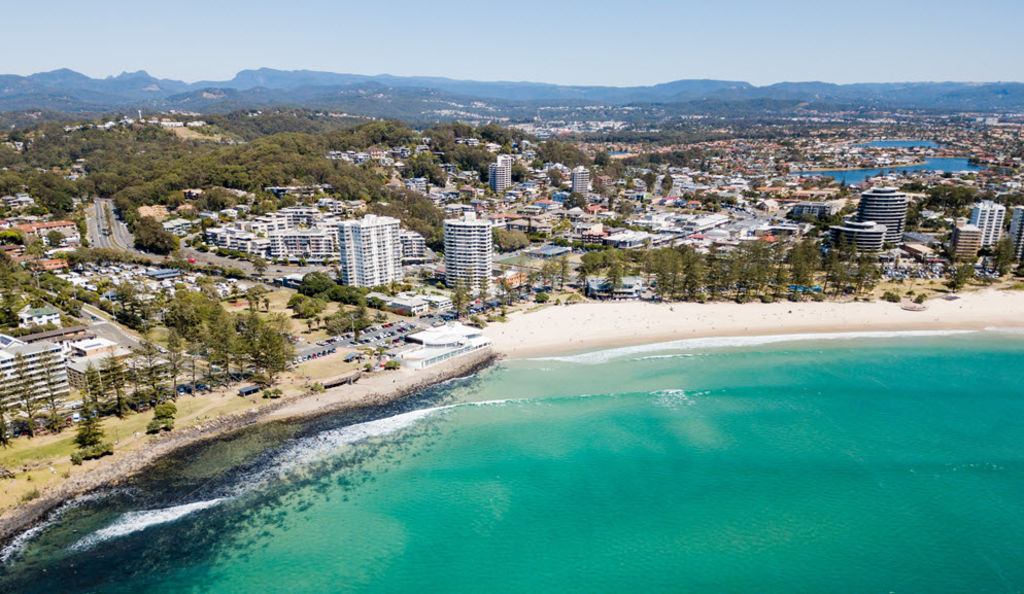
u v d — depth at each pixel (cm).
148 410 16562
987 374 19275
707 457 14662
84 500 12912
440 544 11838
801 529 12112
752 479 13750
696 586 10706
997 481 13588
